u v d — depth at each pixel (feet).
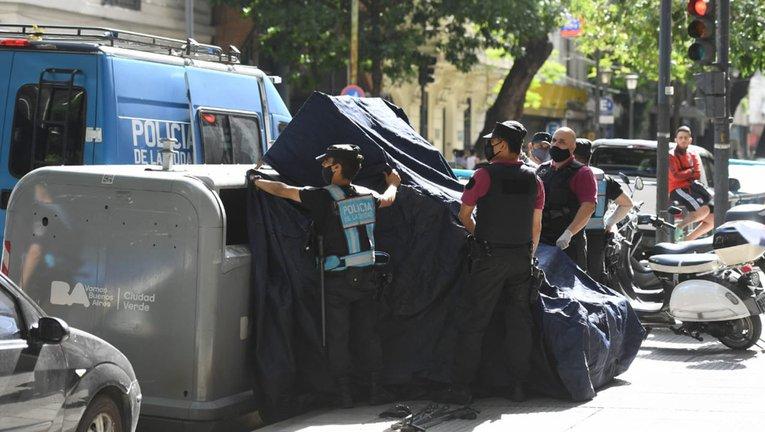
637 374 32.58
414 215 28.73
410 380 28.32
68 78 38.11
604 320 30.14
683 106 144.25
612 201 40.42
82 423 21.15
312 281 27.32
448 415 26.55
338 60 96.63
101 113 38.06
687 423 26.14
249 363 26.99
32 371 19.62
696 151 62.49
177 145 41.91
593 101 173.78
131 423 22.65
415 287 28.48
